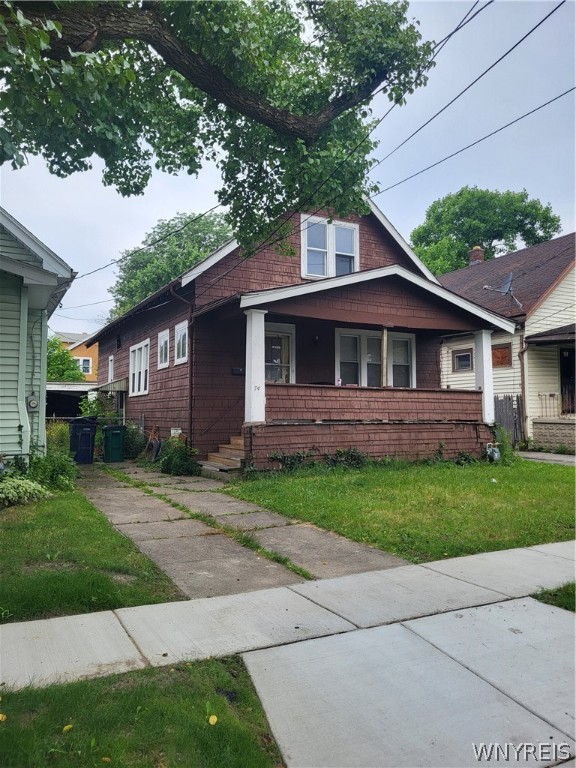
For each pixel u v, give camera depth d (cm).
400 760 250
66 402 2505
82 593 415
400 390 1219
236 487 941
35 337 965
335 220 1454
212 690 296
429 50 752
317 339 1390
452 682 315
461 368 1978
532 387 1731
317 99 786
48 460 906
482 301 2003
